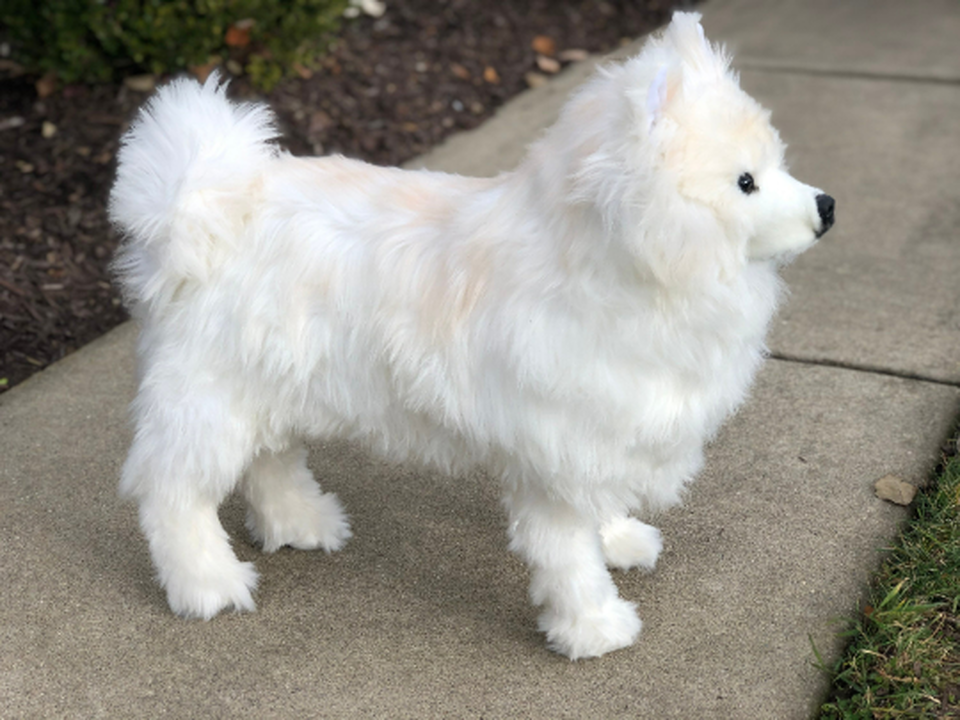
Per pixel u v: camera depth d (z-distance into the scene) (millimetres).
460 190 1044
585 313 946
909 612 1087
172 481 1098
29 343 1619
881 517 1241
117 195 1065
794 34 2785
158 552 1141
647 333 946
